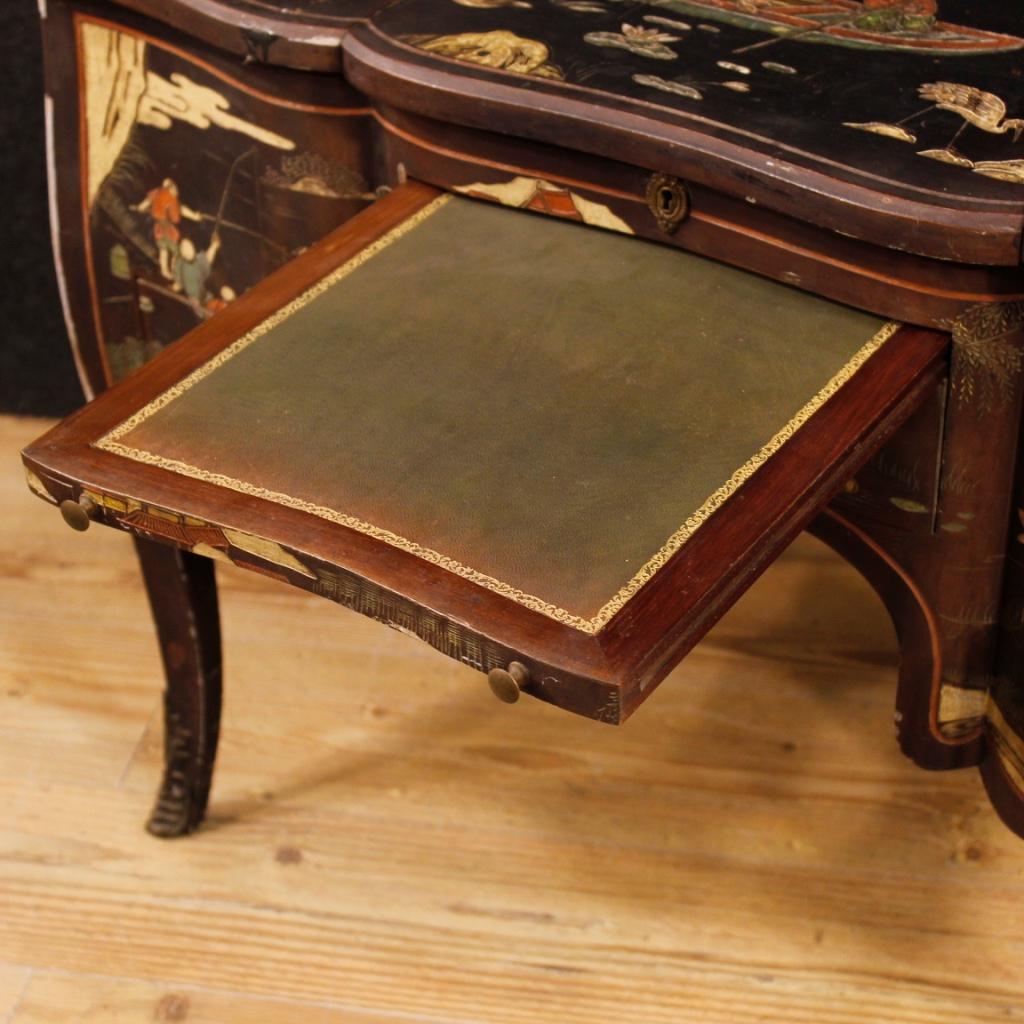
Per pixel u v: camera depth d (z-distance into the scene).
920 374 0.89
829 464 0.84
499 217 1.04
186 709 1.34
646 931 1.29
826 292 0.93
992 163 0.89
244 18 1.07
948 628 1.02
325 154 1.12
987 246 0.85
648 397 0.89
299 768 1.44
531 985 1.26
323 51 1.06
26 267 1.73
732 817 1.37
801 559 1.62
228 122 1.14
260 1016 1.25
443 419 0.88
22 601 1.63
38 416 1.87
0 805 1.42
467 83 0.99
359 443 0.87
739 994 1.24
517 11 1.08
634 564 0.79
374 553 0.81
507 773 1.42
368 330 0.95
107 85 1.18
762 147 0.91
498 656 0.77
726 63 1.01
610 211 1.00
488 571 0.79
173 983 1.28
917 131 0.92
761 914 1.30
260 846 1.37
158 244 1.24
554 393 0.89
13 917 1.33
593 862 1.34
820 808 1.38
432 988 1.26
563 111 0.96
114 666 1.55
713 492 0.83
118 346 1.32
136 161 1.21
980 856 1.33
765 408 0.87
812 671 1.50
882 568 1.02
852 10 1.07
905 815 1.36
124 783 1.44
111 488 0.86
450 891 1.33
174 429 0.89
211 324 0.96
